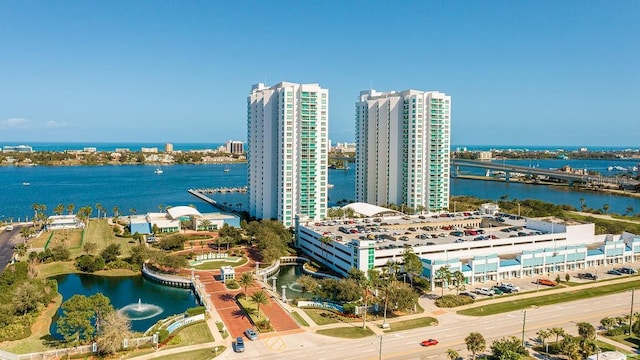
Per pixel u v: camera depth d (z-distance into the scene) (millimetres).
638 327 119875
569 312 142625
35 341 117875
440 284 166625
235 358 109750
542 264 182750
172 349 114188
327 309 143250
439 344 118875
